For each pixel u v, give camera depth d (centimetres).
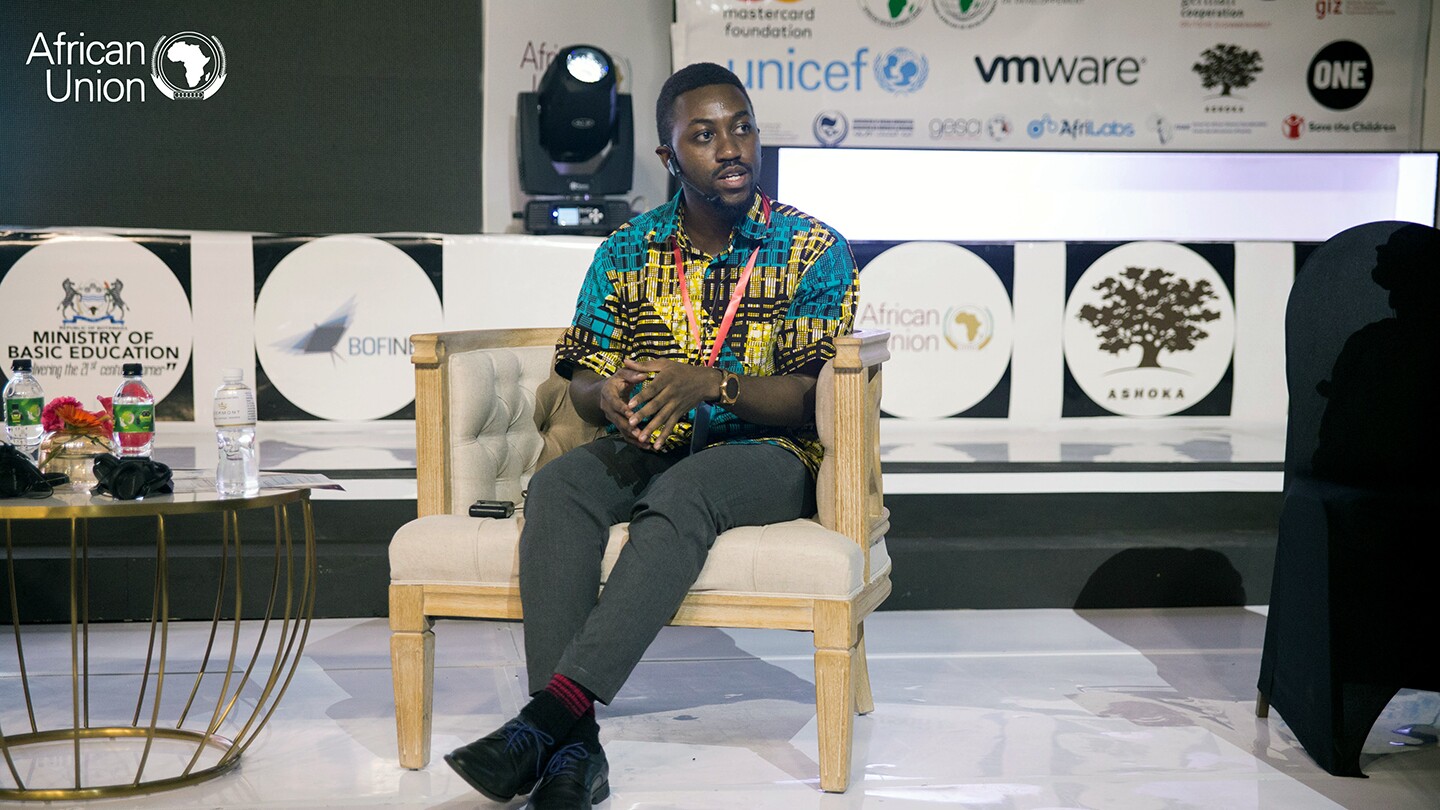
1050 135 502
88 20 509
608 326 233
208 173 521
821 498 221
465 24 528
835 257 226
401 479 364
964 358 468
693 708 254
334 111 525
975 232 536
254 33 518
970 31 496
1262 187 541
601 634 191
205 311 420
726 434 229
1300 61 504
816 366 224
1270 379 478
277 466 370
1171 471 384
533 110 490
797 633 317
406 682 214
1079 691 267
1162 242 471
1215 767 221
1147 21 500
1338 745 216
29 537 338
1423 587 212
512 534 209
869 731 239
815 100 495
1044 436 448
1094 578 346
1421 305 218
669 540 196
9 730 233
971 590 344
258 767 216
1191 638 313
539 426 256
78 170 515
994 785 210
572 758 189
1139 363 473
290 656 289
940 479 374
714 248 230
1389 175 542
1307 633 226
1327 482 225
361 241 425
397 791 205
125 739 230
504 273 430
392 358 429
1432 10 505
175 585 322
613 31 540
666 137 226
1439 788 211
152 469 199
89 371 415
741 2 489
